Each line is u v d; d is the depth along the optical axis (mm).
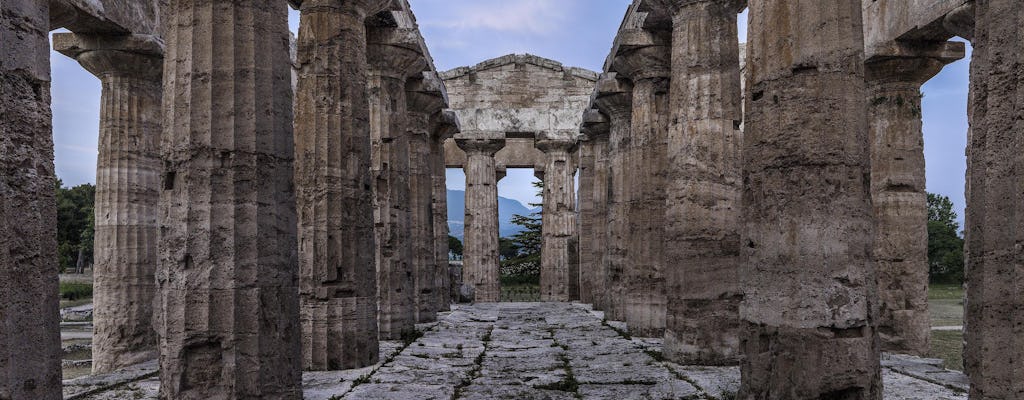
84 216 48281
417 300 18078
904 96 12633
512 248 50750
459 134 27281
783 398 6160
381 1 11023
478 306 25078
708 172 10719
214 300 6703
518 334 15156
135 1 11719
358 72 10555
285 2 7500
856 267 6027
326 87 10250
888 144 12641
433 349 12453
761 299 6492
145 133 12344
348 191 10328
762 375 6453
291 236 7344
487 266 27781
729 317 10602
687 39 11000
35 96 5113
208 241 6727
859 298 5988
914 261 12445
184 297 6695
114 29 11336
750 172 6773
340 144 10273
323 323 10047
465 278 27969
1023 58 4172
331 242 10188
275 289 7012
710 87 10797
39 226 5070
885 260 12570
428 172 18578
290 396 7105
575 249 30328
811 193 6145
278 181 7164
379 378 9266
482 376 9594
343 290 10203
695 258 10703
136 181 12180
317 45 10273
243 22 6977
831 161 6102
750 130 6801
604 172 22812
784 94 6391
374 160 14305
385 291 14055
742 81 19781
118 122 12078
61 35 11609
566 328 16500
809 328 6035
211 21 6891
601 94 17125
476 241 27828
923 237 12539
